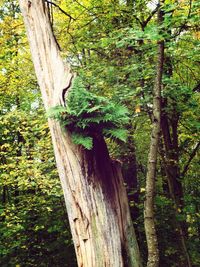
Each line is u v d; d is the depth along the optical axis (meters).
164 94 6.95
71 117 3.34
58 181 7.44
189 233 9.67
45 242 9.79
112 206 3.44
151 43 6.62
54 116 3.33
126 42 5.91
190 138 10.10
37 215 9.29
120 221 3.47
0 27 7.67
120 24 8.34
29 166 7.61
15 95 10.27
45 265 9.73
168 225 9.21
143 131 8.85
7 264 9.60
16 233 8.95
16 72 9.25
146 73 6.58
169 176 8.79
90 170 3.44
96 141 3.49
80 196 3.41
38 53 4.03
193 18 4.76
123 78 7.24
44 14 4.21
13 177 7.60
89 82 6.93
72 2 8.29
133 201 8.95
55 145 3.62
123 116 3.37
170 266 9.23
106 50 7.63
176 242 9.16
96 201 3.39
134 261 3.43
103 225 3.35
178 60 7.62
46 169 8.24
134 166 9.02
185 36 6.39
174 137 9.89
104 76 7.18
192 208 8.66
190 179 11.94
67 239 9.61
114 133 3.22
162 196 9.62
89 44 8.23
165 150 8.91
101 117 3.21
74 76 3.82
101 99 3.28
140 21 8.34
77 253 3.44
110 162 3.59
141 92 6.93
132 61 7.12
